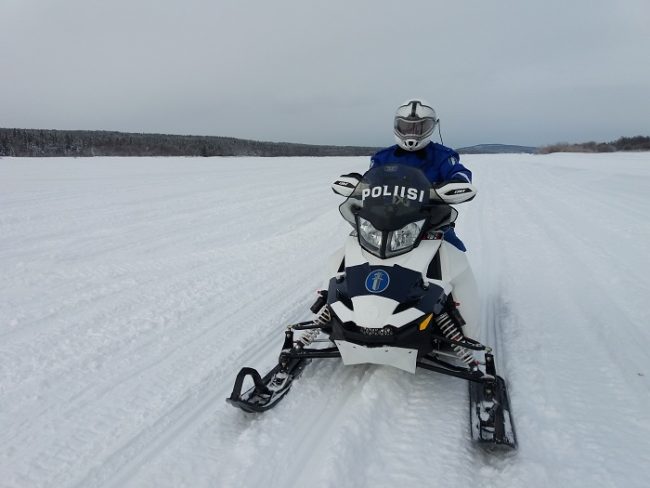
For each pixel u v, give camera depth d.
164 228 9.16
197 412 3.08
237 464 2.54
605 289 5.21
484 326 4.40
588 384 3.30
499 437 2.56
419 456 2.58
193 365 3.73
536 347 3.89
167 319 4.69
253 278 6.07
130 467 2.56
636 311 4.55
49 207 11.05
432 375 3.46
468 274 3.53
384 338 2.83
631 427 2.80
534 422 2.87
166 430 2.89
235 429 2.88
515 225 9.27
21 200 11.94
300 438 2.74
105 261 6.80
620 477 2.38
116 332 4.37
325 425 2.87
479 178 21.03
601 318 4.41
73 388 3.39
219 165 30.42
